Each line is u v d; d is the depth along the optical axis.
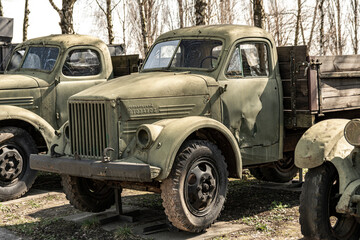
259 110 5.68
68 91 7.79
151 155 4.55
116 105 4.76
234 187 7.23
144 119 4.90
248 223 5.14
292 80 5.80
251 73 5.72
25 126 7.50
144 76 5.45
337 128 4.20
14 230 5.32
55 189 7.71
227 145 5.11
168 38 6.05
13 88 7.34
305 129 6.24
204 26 5.96
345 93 6.08
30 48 8.10
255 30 5.84
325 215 4.09
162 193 4.61
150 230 4.98
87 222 5.25
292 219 5.28
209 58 5.57
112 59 9.01
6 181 6.93
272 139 5.82
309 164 4.09
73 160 4.88
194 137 5.16
